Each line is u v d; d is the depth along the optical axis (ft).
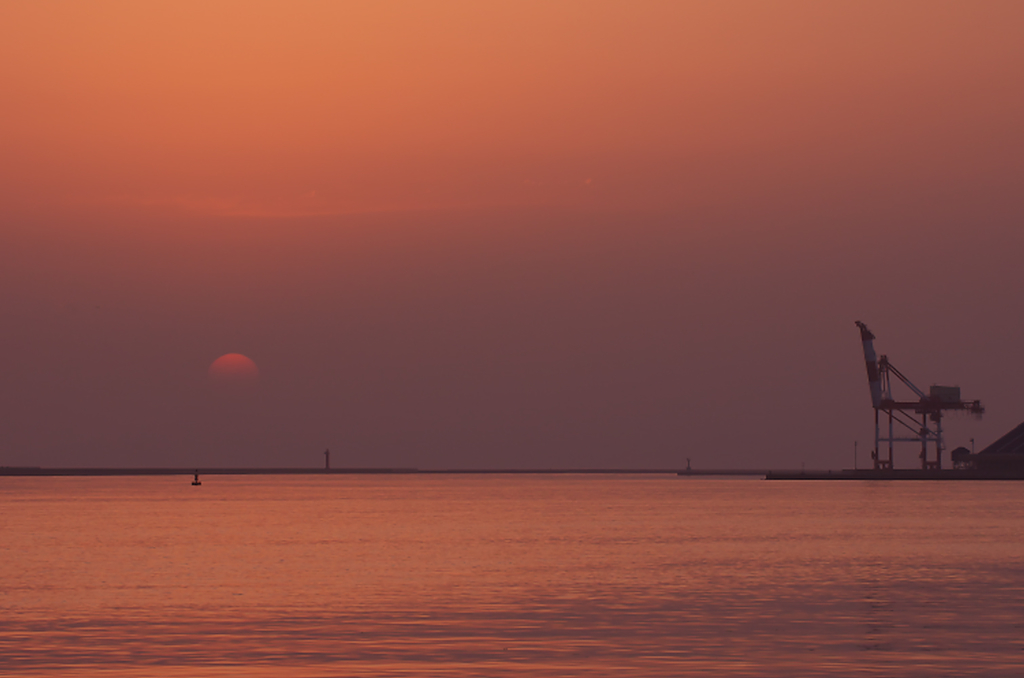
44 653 241.76
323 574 418.92
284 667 224.53
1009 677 211.41
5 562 478.59
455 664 226.79
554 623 284.20
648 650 242.58
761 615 296.10
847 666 222.69
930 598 330.34
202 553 527.40
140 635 266.36
